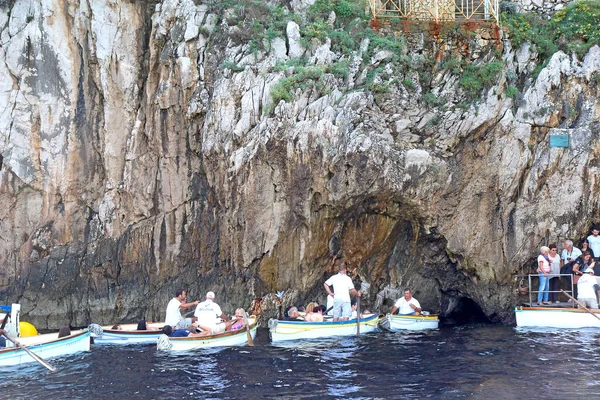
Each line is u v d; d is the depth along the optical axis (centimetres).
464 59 1823
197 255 1800
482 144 1752
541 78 1761
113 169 1852
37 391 1059
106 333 1470
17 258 1823
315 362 1238
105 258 1814
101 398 1016
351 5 1892
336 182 1672
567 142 1728
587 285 1563
